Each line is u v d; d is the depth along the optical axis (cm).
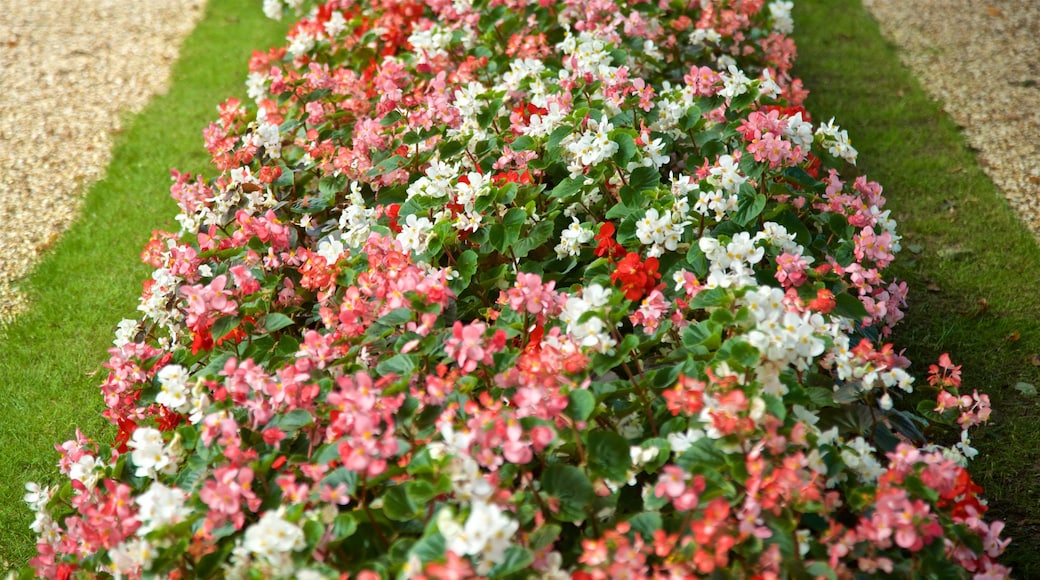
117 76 670
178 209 504
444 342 239
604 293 225
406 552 190
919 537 187
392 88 375
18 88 652
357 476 201
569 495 200
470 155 342
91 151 570
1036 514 290
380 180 349
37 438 353
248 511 212
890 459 221
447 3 460
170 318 304
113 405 278
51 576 228
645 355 258
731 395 194
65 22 769
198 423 241
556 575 184
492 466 193
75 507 257
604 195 316
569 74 383
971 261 421
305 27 473
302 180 371
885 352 230
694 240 279
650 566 191
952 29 668
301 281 291
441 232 285
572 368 215
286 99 421
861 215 287
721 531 181
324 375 244
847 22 692
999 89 574
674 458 212
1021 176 483
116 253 468
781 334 210
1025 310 385
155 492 201
